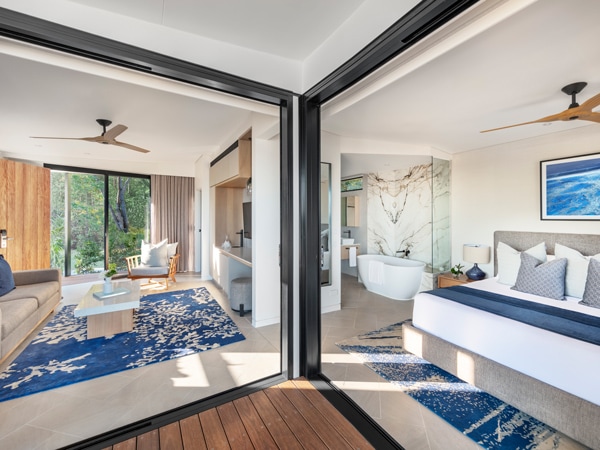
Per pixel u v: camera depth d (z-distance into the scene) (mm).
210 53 1944
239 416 1894
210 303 4402
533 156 3785
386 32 1532
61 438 1717
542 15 1522
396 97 2605
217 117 3633
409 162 4828
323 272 3980
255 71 2111
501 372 1965
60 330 3320
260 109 2496
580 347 1666
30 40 1521
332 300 4031
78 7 1562
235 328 3426
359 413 1917
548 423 1727
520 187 3906
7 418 1884
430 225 4922
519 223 3916
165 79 2072
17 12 1417
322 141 3854
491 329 2076
